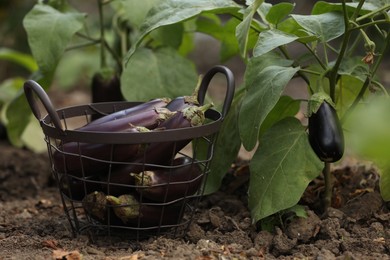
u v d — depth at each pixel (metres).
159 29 2.73
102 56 2.98
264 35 2.02
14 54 4.22
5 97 4.07
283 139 2.13
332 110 2.00
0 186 3.23
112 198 1.98
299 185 2.05
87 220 2.18
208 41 6.86
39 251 2.02
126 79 2.66
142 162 2.00
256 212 2.06
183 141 2.01
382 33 2.29
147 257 1.91
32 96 2.07
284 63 2.24
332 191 2.41
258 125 2.02
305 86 5.97
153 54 2.73
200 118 2.00
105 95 2.93
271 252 2.05
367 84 2.15
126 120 2.02
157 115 2.03
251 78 2.23
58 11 2.72
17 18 5.71
